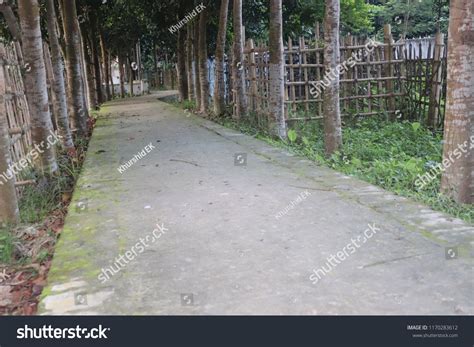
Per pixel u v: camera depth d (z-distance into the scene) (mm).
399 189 5797
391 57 11539
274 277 3193
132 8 18281
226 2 12961
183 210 4754
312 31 17906
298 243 3775
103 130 11227
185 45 19734
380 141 9688
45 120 6539
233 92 12703
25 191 6098
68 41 11117
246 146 8242
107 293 3062
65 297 3031
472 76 5305
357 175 6477
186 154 7656
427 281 3068
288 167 6539
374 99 11641
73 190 6301
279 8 9289
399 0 22219
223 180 5910
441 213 4402
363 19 20203
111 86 27938
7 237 4418
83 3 17641
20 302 3355
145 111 15812
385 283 3059
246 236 3975
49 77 9484
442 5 19750
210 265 3426
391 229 4008
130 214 4695
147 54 33531
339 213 4480
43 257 4121
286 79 10633
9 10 7023
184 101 18703
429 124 10742
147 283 3182
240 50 11906
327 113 8039
